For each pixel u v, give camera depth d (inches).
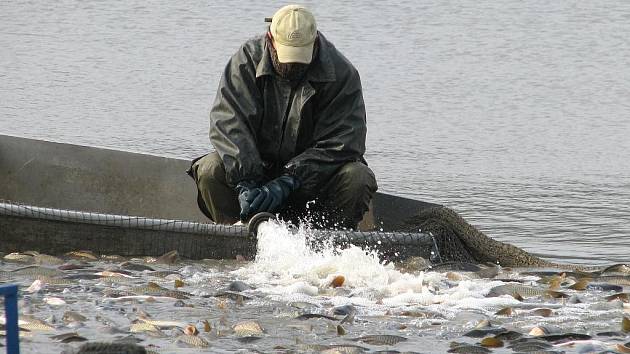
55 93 2561.5
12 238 1016.2
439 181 1685.5
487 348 747.4
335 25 3553.2
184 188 1252.5
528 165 1843.0
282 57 1072.2
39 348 719.1
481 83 2778.1
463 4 3919.8
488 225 1369.3
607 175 1759.4
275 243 1001.5
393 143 2052.2
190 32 3476.9
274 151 1114.7
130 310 829.2
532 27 3585.1
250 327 783.1
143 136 2063.2
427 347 752.3
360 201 1103.6
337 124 1104.2
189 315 822.5
